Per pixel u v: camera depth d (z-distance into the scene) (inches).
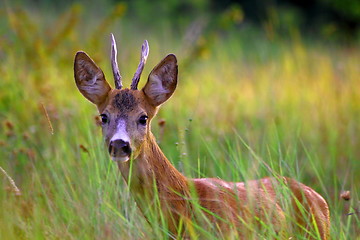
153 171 347.6
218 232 334.6
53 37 695.1
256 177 409.7
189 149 477.1
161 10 1224.2
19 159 443.8
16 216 346.6
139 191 349.1
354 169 483.8
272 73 722.2
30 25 681.6
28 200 375.9
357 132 584.4
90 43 677.3
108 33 776.3
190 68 706.2
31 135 481.4
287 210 350.9
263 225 331.9
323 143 552.4
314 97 665.0
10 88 547.2
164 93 362.9
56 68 617.0
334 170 452.1
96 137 424.5
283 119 566.3
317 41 1250.6
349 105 645.9
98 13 1063.6
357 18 1408.7
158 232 330.6
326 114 607.5
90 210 358.3
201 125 531.5
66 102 542.6
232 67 800.9
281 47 864.9
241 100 653.9
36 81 580.1
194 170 422.0
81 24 926.4
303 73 725.3
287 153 420.2
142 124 349.7
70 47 663.1
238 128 545.0
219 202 344.5
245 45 1111.0
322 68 746.2
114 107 352.8
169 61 362.3
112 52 368.8
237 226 340.5
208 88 684.1
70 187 392.2
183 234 334.3
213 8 1379.2
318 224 366.6
